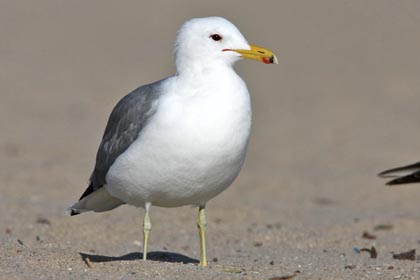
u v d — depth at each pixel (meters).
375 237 13.27
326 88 28.34
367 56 31.73
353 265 10.67
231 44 9.74
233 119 9.48
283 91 27.97
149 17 38.38
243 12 36.03
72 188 16.84
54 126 23.19
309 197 16.81
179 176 9.56
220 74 9.64
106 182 10.30
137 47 34.28
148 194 9.88
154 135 9.47
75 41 34.72
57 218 14.05
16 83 28.70
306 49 32.25
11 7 38.31
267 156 20.58
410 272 9.85
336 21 33.66
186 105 9.47
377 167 19.53
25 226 13.27
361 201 16.58
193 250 12.38
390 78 29.33
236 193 16.94
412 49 31.70
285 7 36.03
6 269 9.62
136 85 28.75
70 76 29.98
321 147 21.64
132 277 9.28
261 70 30.42
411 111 25.58
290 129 23.50
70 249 11.43
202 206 10.23
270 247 12.68
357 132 23.17
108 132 10.32
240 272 9.75
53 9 38.50
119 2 40.16
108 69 30.97
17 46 33.44
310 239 13.18
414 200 16.70
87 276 9.35
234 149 9.57
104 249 12.07
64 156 19.75
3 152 19.86
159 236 13.36
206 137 9.39
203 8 38.41
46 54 32.66
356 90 28.12
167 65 31.56
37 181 17.25
